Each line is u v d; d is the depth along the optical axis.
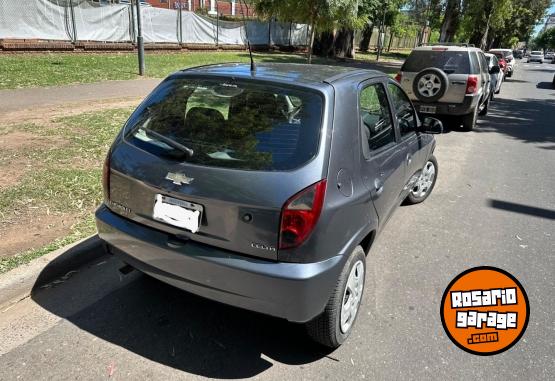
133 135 2.91
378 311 3.29
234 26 25.52
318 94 2.66
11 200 4.37
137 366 2.65
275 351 2.84
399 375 2.69
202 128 2.69
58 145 6.18
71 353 2.72
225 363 2.72
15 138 6.37
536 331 3.17
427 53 9.76
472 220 5.11
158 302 3.26
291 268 2.35
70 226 3.99
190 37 22.80
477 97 9.77
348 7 10.84
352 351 2.87
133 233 2.74
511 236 4.73
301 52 30.17
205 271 2.49
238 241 2.42
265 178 2.37
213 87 2.88
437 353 2.89
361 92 3.10
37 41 15.89
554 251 4.42
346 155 2.66
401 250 4.29
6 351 2.69
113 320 3.04
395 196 3.79
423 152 4.72
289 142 2.50
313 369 2.70
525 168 7.48
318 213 2.36
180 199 2.54
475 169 7.28
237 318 3.14
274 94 2.71
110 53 18.30
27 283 3.22
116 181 2.85
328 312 2.64
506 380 2.70
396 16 39.75
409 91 9.95
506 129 10.94
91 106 8.92
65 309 3.12
